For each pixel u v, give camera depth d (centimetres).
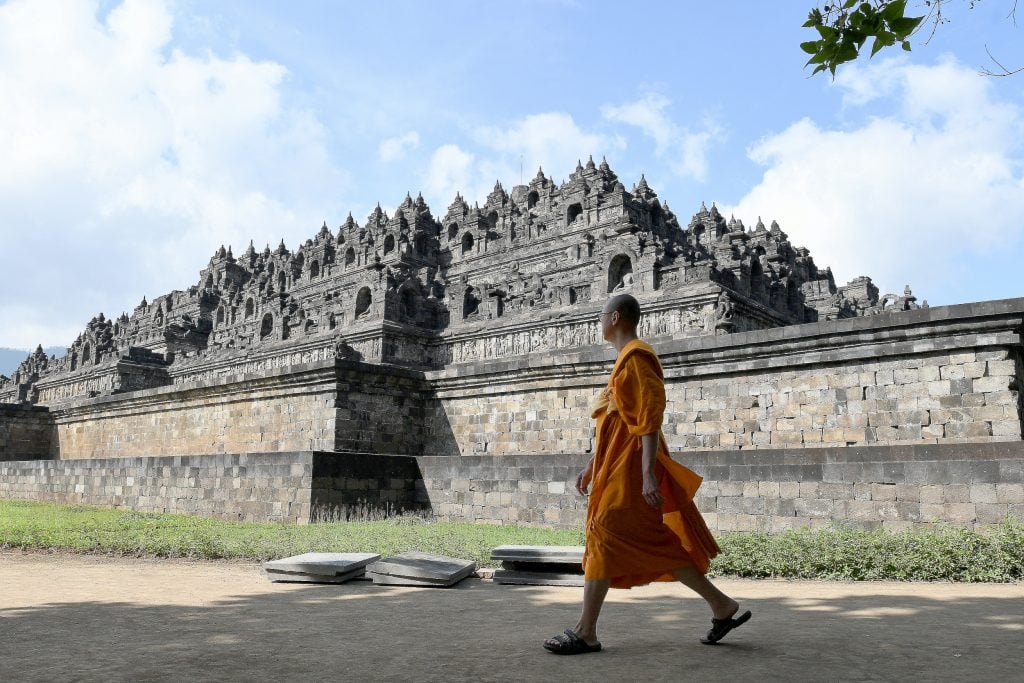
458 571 1022
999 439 1759
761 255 7025
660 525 559
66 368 7719
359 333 4766
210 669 508
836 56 649
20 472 3344
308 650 571
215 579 1073
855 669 488
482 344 4625
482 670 502
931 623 664
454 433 2853
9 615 743
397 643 598
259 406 3022
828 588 951
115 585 993
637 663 517
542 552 1039
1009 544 1032
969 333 1825
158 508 2502
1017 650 543
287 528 1798
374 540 1484
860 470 1389
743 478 1527
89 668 511
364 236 7869
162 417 3550
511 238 6931
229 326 7700
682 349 2280
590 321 4138
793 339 2072
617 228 4556
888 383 1941
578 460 1825
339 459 2066
